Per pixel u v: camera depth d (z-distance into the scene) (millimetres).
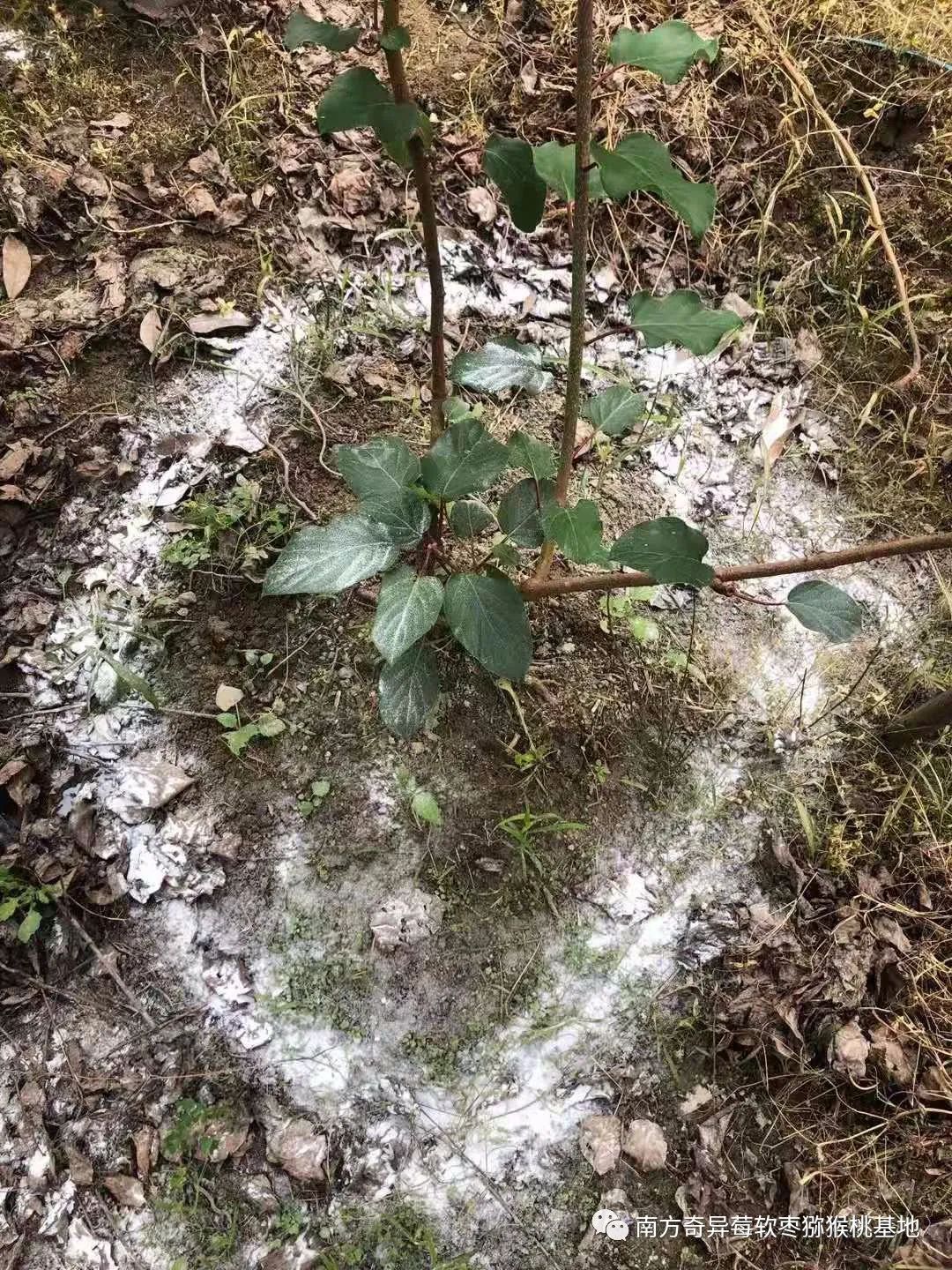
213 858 858
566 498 811
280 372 1002
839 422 1085
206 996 830
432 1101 817
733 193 1147
